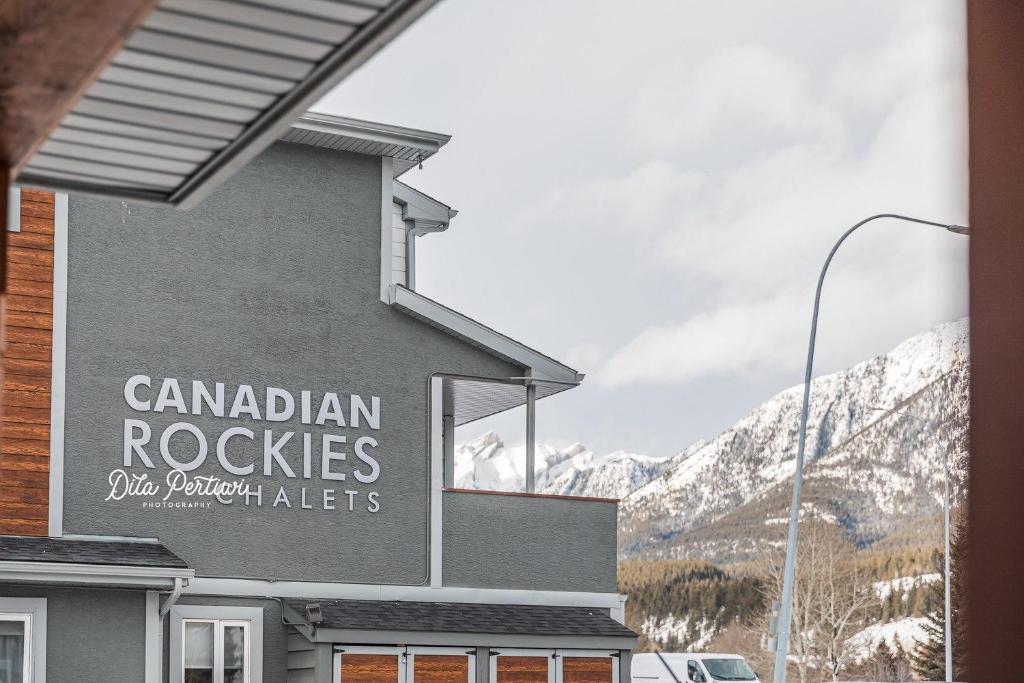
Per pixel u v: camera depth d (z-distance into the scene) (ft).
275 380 69.82
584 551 75.46
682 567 517.55
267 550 68.03
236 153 18.56
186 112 17.37
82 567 56.80
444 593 71.67
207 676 65.62
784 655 86.99
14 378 63.67
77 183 20.02
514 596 73.26
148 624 59.11
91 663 57.77
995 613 7.36
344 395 71.41
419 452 72.74
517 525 74.13
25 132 15.16
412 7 14.62
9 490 62.49
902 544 466.70
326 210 72.64
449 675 67.51
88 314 65.92
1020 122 7.43
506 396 80.84
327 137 71.36
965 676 7.39
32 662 56.65
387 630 65.72
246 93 16.79
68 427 64.39
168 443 66.64
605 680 71.41
